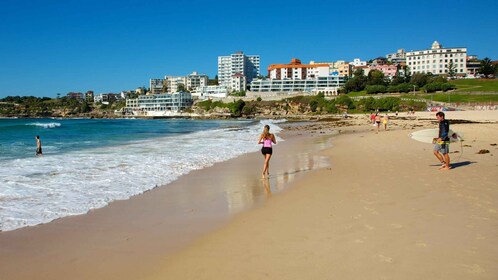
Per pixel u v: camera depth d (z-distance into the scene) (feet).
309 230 25.57
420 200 31.68
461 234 23.24
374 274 18.42
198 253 22.33
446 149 45.03
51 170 52.44
